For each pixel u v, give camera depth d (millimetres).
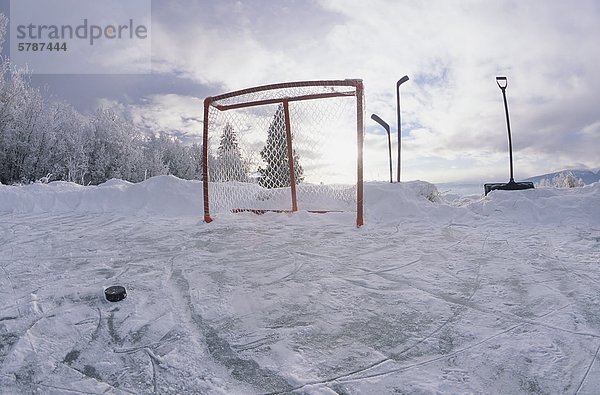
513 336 2066
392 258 3682
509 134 7668
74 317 2400
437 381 1683
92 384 1711
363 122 5387
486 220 5691
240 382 1726
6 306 2557
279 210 6746
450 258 3645
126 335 2176
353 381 1704
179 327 2271
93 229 5238
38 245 4281
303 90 6109
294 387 1676
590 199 5586
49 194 7293
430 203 6492
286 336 2141
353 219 5883
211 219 5910
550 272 3119
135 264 3549
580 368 1749
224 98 6086
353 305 2553
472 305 2508
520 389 1616
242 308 2537
